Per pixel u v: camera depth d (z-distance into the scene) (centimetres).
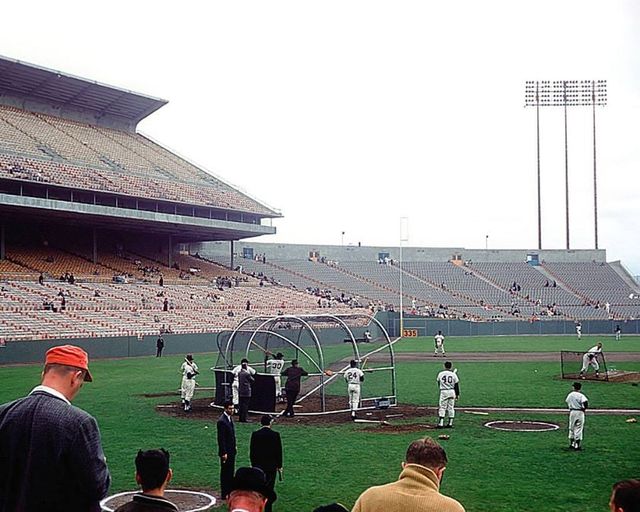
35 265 5931
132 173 6812
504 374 3641
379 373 3634
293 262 9394
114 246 7250
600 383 3222
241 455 1694
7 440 506
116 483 1391
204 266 7831
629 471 1481
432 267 9956
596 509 1186
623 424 2105
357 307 7844
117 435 1941
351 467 1524
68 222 6316
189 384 2412
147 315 5559
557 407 2472
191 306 6197
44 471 496
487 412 2366
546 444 1794
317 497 1273
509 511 1173
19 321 4619
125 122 8319
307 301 7456
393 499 520
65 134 7025
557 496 1273
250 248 9262
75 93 7431
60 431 502
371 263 9806
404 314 7875
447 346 6062
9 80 6856
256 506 512
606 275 10150
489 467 1521
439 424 2077
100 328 4978
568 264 10375
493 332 7988
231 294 6906
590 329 8206
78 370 550
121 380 3375
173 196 6706
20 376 3484
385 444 1803
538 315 8756
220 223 6969
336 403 2586
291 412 2286
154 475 538
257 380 2367
